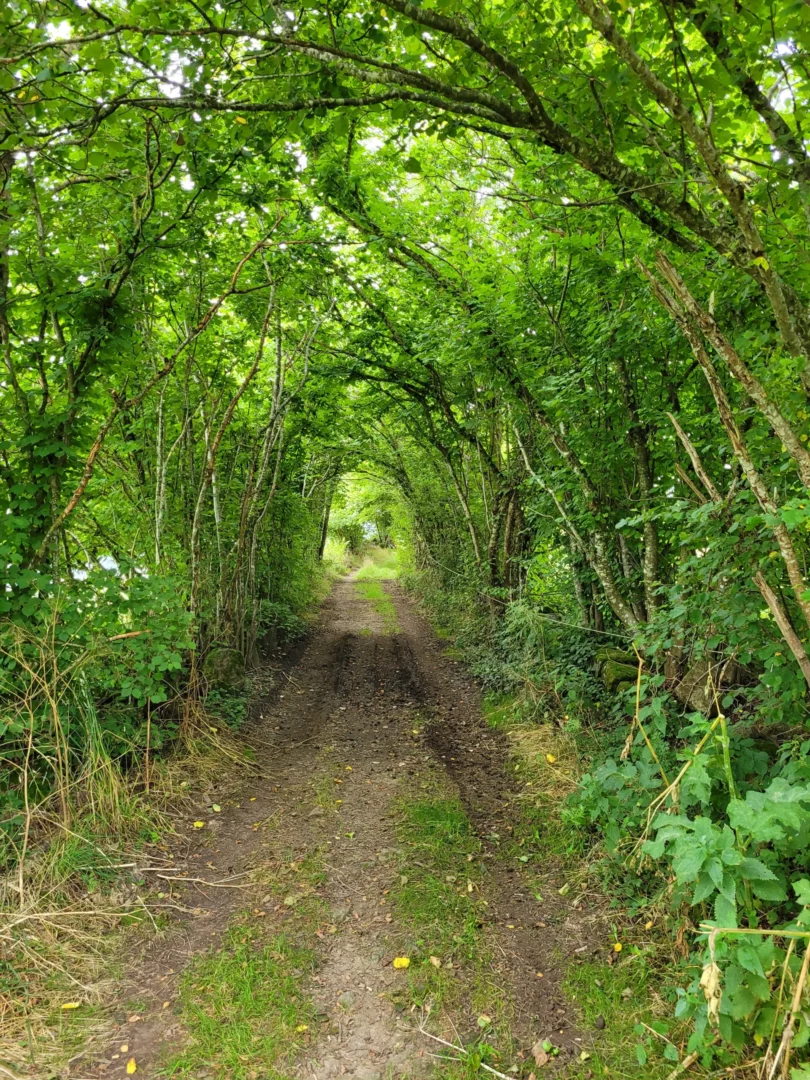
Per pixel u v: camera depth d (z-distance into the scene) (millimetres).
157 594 4922
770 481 3193
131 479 6816
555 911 3643
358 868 4109
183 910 3697
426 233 7516
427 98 3094
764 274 2426
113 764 4609
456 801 5035
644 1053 2586
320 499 18703
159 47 3752
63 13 3324
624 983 3018
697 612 3518
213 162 5145
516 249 6672
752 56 2400
